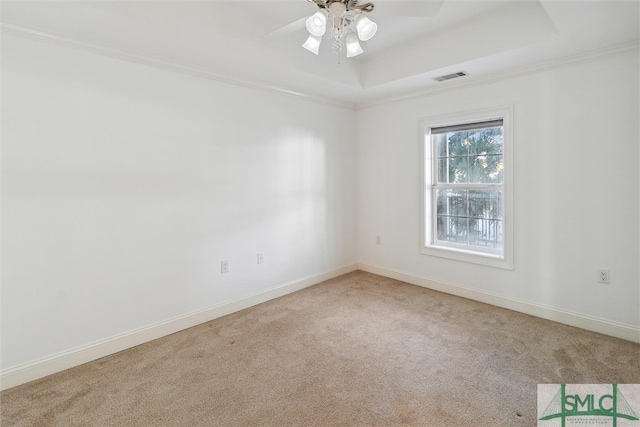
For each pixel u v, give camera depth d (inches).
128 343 99.7
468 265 134.7
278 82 128.6
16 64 80.0
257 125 129.7
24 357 83.0
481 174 132.8
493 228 130.6
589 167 103.8
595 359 89.1
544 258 114.5
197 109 112.5
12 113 79.9
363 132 167.9
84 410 72.8
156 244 105.0
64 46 86.4
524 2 94.9
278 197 138.6
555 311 113.3
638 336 97.8
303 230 149.1
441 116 137.7
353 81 134.0
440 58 113.7
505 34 99.3
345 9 71.1
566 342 98.6
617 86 97.7
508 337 102.4
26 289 83.0
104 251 94.9
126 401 75.6
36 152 83.2
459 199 140.3
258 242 132.3
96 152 92.4
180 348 99.1
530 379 81.0
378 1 68.1
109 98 94.1
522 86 115.3
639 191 96.0
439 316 118.6
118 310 98.0
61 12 74.8
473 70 116.9
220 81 118.0
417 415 69.8
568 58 103.9
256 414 71.0
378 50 127.3
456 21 106.0
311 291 146.2
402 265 157.5
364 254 173.3
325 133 156.3
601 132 101.1
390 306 128.4
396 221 157.8
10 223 80.5
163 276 106.8
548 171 111.7
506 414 69.6
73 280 89.9
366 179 168.7
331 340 102.4
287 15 100.6
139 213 101.1
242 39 97.1
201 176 114.5
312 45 77.0
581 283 107.4
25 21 78.4
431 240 149.0
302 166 147.3
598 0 72.5
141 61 99.3
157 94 103.3
